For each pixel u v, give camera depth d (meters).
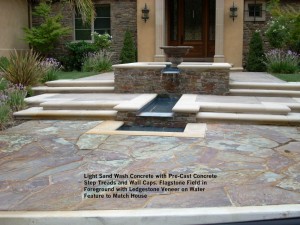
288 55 11.95
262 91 7.85
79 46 13.82
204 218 2.69
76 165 3.93
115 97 7.74
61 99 7.49
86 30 14.45
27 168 3.86
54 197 3.10
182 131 5.85
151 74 8.23
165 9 13.47
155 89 8.27
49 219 2.71
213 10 13.70
